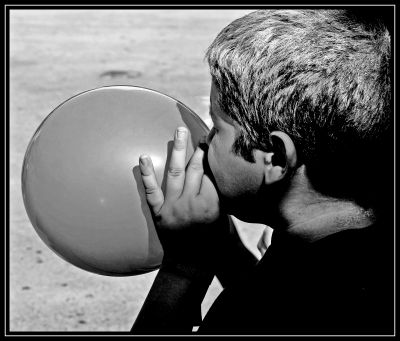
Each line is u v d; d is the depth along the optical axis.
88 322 3.70
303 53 1.26
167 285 1.51
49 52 8.58
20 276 4.14
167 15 10.28
